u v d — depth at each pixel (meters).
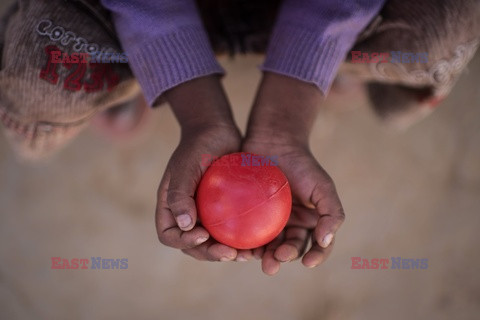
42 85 0.53
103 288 0.83
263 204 0.47
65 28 0.53
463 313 0.85
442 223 0.88
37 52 0.52
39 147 0.61
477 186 0.90
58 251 0.84
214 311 0.83
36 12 0.53
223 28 0.63
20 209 0.85
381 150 0.91
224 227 0.48
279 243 0.52
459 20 0.55
